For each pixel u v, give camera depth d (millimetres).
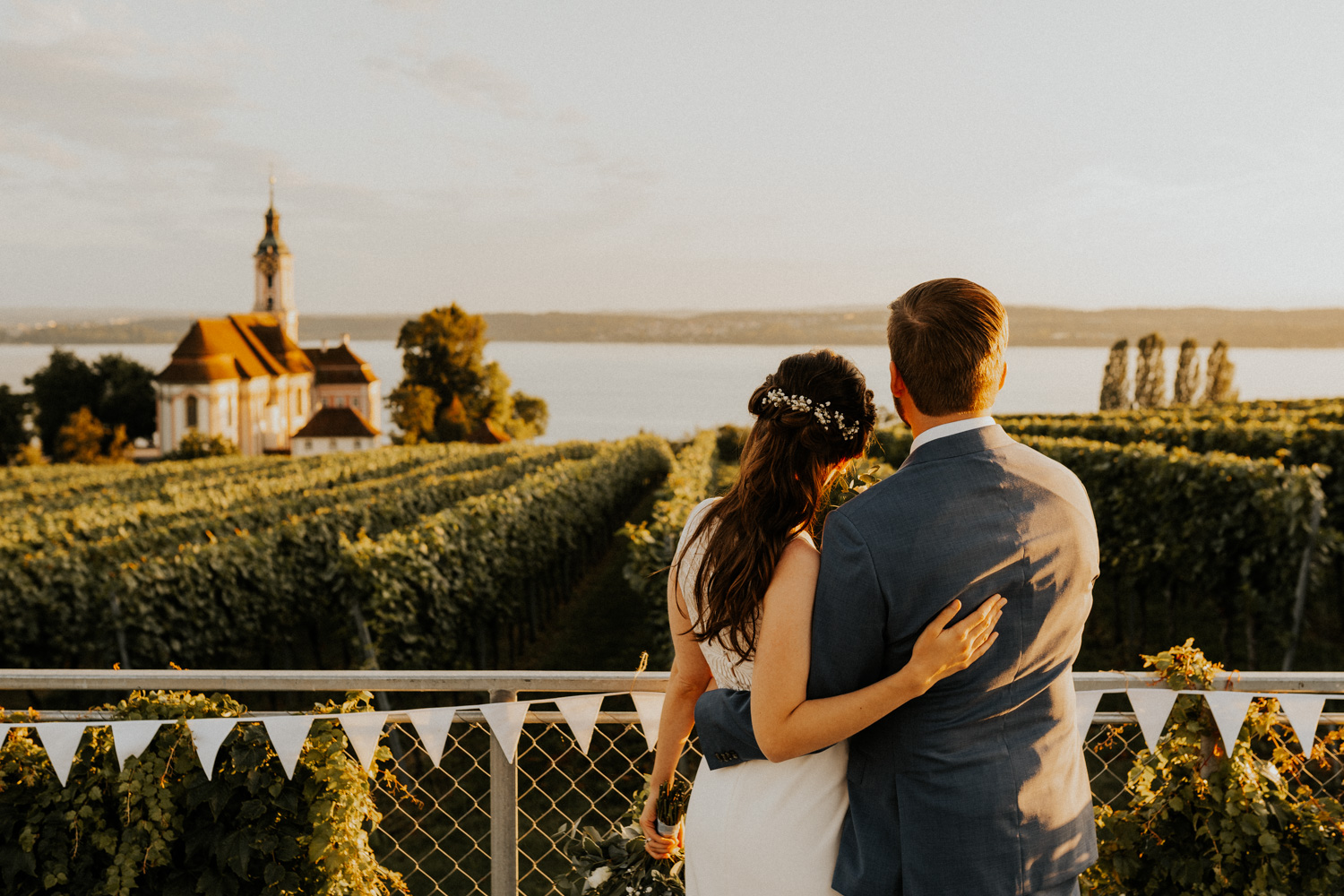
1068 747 1534
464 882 4945
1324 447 11406
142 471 34969
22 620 9234
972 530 1396
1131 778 2391
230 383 92688
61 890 2469
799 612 1455
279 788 2410
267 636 10430
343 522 12188
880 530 1398
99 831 2439
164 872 2477
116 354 101250
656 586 8062
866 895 1475
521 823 5434
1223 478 8727
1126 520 10266
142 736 2359
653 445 37094
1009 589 1416
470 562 9695
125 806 2389
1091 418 29453
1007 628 1424
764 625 1467
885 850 1469
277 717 2377
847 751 1613
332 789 2375
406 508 15000
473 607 9594
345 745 2402
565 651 11398
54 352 99250
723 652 1602
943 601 1381
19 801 2459
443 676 2295
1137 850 2334
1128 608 11039
